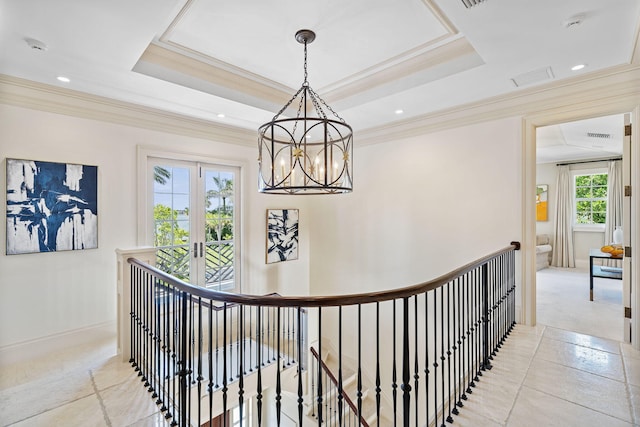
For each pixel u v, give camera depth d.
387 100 3.27
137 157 3.41
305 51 2.45
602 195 6.73
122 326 2.79
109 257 3.23
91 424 1.97
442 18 2.23
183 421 1.91
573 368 2.38
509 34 2.09
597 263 6.63
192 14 2.17
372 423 4.20
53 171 2.88
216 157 4.11
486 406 1.97
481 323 2.53
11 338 2.70
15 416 2.02
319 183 1.95
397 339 4.21
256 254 4.60
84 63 2.43
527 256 3.14
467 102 3.37
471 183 3.47
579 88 2.79
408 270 4.05
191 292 1.82
